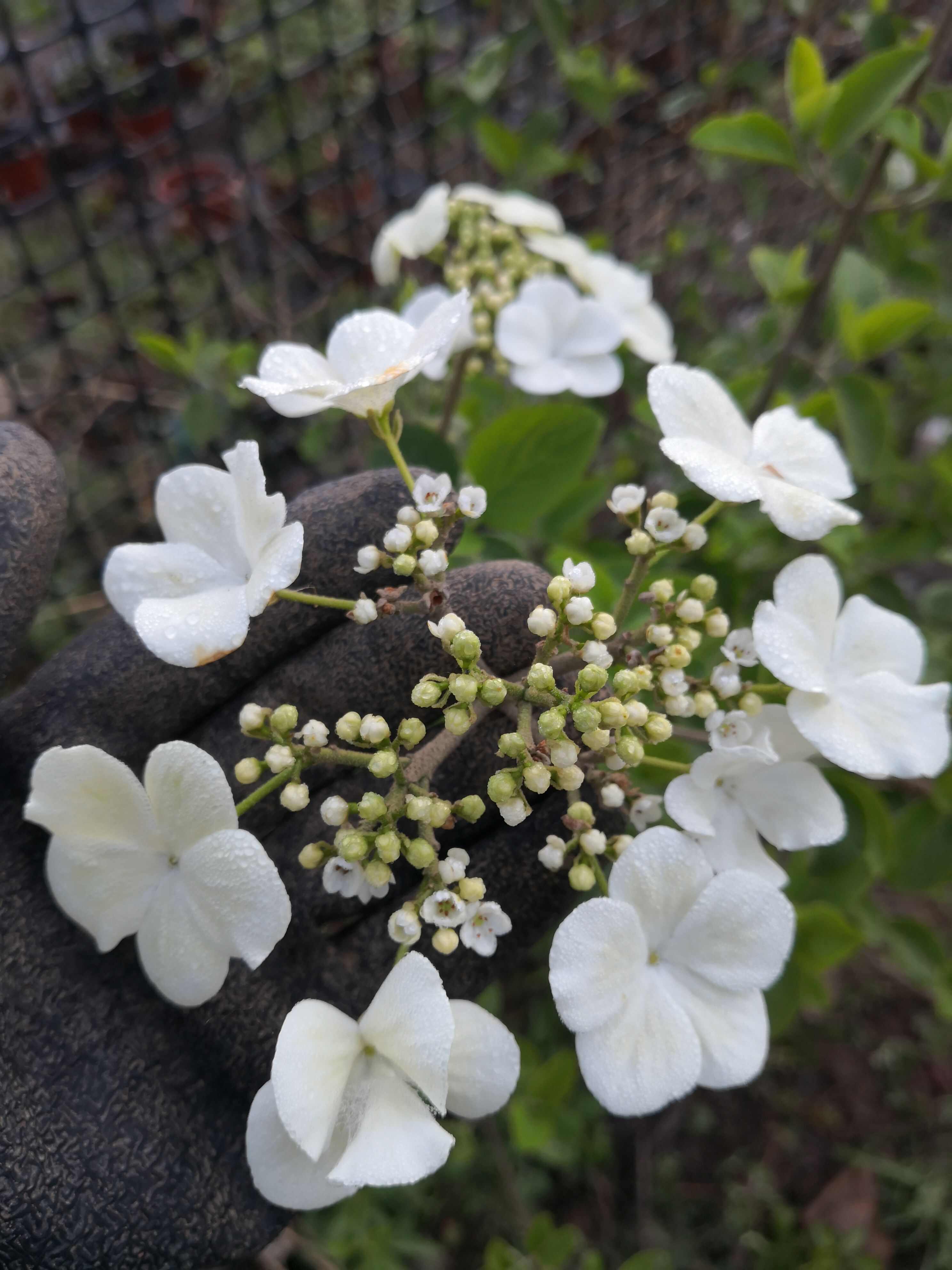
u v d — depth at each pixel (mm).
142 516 400
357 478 171
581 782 126
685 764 159
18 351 332
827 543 274
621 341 230
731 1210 370
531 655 155
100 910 135
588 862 141
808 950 236
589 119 413
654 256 417
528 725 129
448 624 129
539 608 130
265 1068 162
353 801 167
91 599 378
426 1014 120
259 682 172
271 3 317
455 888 131
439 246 248
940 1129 393
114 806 130
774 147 237
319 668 167
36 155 371
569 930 126
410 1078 123
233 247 417
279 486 417
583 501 232
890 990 417
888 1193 378
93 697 166
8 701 171
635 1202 375
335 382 146
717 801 147
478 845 166
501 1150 328
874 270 266
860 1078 406
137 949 165
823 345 336
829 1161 390
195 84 410
